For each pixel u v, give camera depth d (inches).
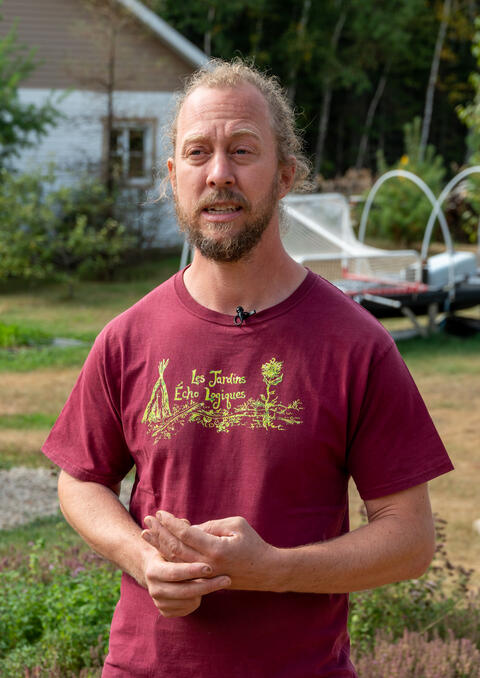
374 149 1365.7
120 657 67.7
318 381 65.1
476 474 252.7
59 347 446.0
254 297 67.9
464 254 485.7
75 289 641.0
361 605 141.9
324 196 492.7
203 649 64.4
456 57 1310.3
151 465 68.0
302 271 70.2
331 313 67.1
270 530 64.2
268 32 1173.1
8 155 678.5
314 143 1291.8
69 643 129.2
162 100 765.9
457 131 1373.0
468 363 416.5
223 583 59.2
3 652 132.3
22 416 311.9
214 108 66.1
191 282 70.4
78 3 743.1
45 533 198.8
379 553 63.1
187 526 59.1
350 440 66.6
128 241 662.5
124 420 70.3
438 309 472.1
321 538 65.2
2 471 249.3
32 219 604.7
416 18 1249.4
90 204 662.5
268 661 63.8
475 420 316.8
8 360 410.9
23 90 739.4
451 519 213.8
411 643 129.6
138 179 737.0
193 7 1094.4
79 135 751.7
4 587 145.0
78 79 735.1
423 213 828.0
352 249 481.7
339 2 1166.3
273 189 67.1
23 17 733.9
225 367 66.7
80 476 72.5
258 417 65.0
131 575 66.2
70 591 139.4
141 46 753.6
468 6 1284.4
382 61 1263.5
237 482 65.0
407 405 65.9
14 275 660.1
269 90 69.6
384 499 66.1
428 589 148.3
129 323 71.2
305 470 64.7
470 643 132.3
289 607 64.1
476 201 734.5
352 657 127.0
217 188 65.4
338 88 1236.5
